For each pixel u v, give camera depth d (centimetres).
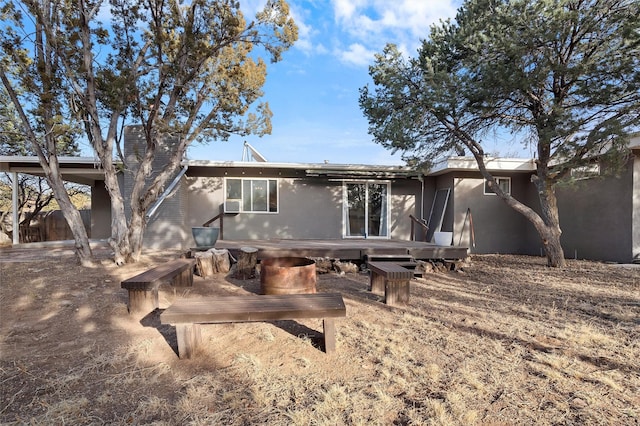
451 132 790
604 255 833
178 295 468
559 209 966
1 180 1405
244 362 267
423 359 276
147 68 648
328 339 287
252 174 1060
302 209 1085
